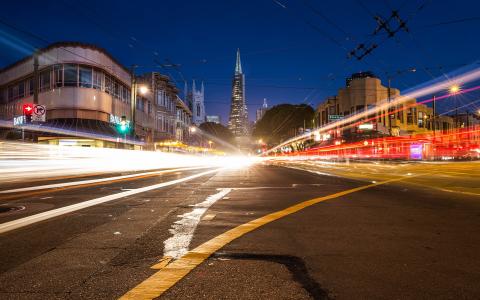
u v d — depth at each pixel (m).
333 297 2.78
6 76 41.59
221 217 6.07
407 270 3.40
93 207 7.19
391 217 6.09
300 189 10.73
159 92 58.25
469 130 77.56
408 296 2.80
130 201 8.06
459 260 3.71
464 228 5.23
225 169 25.25
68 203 7.75
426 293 2.86
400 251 4.04
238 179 14.87
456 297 2.79
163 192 9.89
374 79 63.38
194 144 91.50
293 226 5.34
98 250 4.06
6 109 40.72
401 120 66.81
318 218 5.97
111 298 2.76
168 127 62.88
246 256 3.82
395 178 15.73
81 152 21.02
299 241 4.45
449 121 89.50
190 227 5.27
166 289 2.93
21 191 10.20
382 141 58.97
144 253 3.93
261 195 9.17
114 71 40.03
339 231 5.01
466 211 6.73
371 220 5.81
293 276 3.23
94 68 36.34
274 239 4.55
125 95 45.03
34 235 4.79
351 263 3.60
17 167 16.12
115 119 39.72
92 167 22.06
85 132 33.53
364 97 63.12
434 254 3.92
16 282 3.09
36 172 17.28
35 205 7.46
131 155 27.55
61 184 12.51
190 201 8.05
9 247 4.20
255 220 5.79
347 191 10.16
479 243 4.38
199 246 4.22
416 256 3.85
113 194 9.41
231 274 3.28
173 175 17.77
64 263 3.59
